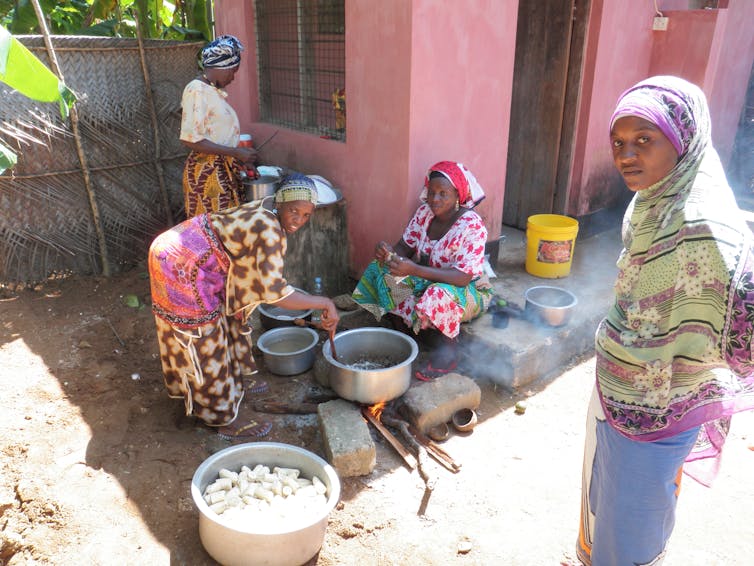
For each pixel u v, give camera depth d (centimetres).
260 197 424
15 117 431
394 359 352
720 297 144
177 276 268
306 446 302
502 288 434
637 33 520
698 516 265
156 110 500
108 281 482
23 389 332
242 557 222
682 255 148
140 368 360
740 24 630
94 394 332
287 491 248
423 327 360
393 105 388
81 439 295
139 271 503
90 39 452
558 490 279
